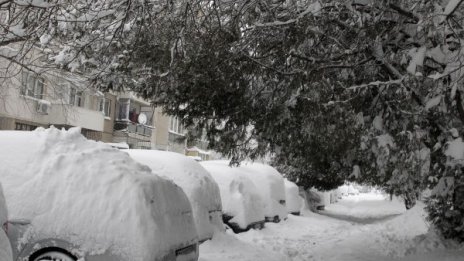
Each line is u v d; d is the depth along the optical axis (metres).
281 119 7.97
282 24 6.30
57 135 5.88
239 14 6.29
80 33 6.30
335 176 20.80
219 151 9.94
